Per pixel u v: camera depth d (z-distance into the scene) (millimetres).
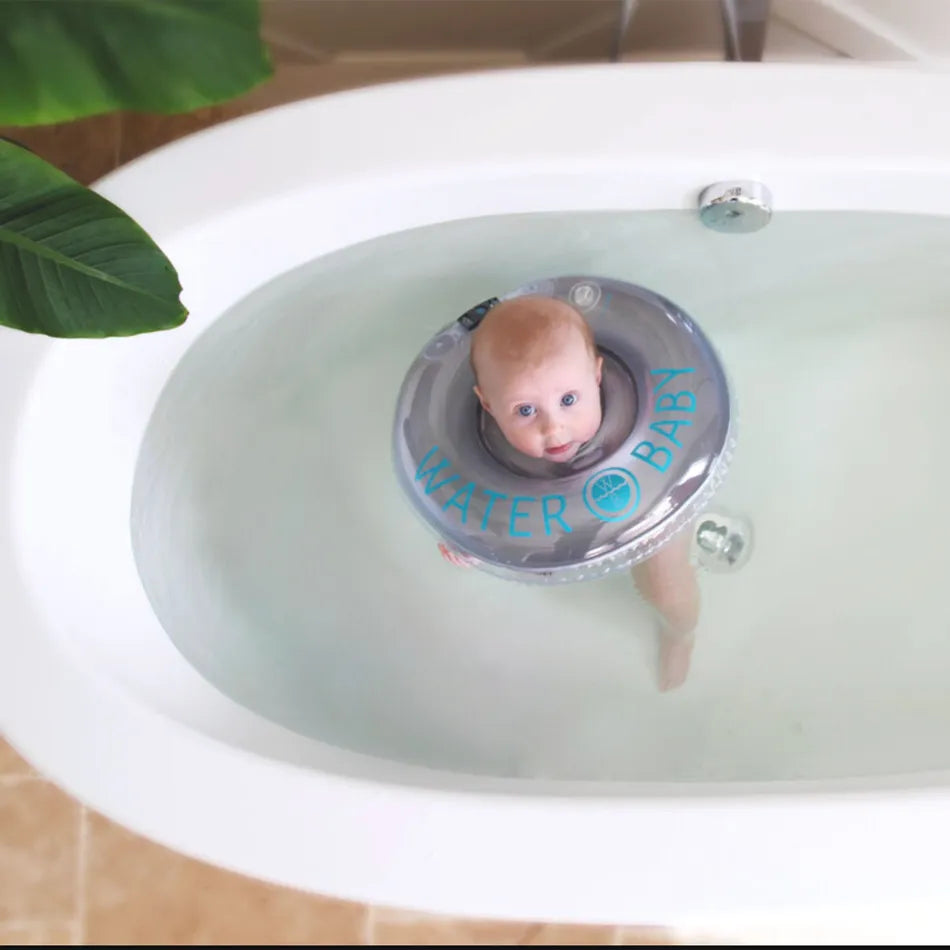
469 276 1138
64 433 982
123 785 869
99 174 1472
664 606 1178
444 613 1210
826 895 796
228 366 1134
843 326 1235
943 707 1115
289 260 1035
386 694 1133
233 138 956
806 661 1170
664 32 1388
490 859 825
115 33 639
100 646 941
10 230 752
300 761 950
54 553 954
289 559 1197
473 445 1045
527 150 920
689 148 909
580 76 934
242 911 1493
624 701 1151
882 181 922
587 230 1050
